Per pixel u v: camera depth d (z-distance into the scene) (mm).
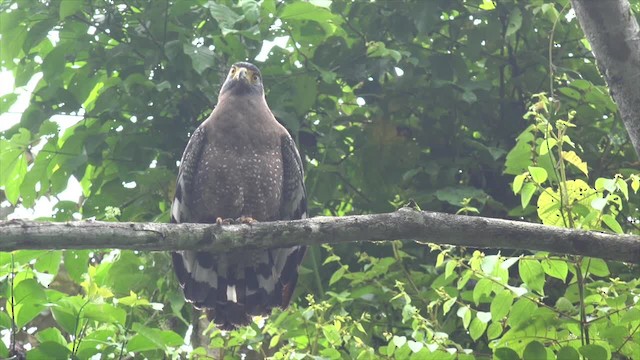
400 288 9664
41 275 9172
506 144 12461
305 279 11695
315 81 11961
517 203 12188
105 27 12211
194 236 8273
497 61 12672
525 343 8992
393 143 12289
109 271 11141
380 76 12008
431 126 12477
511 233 8227
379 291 10898
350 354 10039
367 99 12656
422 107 12641
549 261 8844
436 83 12023
